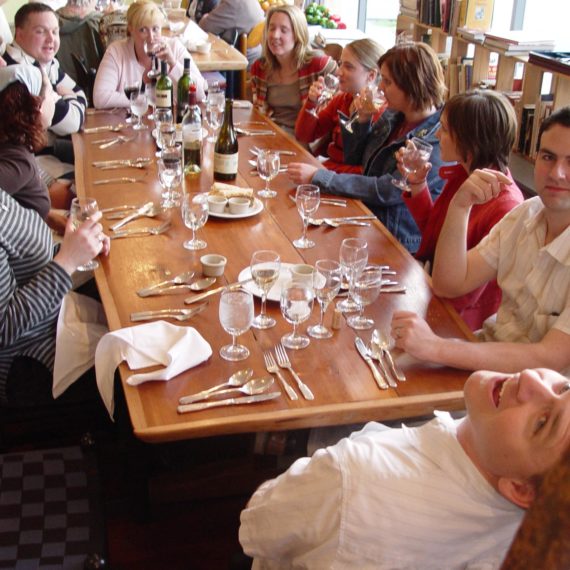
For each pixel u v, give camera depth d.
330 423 1.52
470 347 1.68
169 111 3.29
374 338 1.77
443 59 5.64
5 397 2.08
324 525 1.17
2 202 2.00
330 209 2.61
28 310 1.92
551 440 0.99
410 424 1.81
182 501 2.19
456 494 1.10
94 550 1.43
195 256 2.16
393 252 2.27
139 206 2.53
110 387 1.66
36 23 3.65
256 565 1.42
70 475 1.60
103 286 1.96
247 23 6.15
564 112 1.68
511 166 5.08
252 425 1.47
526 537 0.44
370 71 3.62
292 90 4.36
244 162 3.08
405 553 1.14
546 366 1.68
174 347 1.62
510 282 1.96
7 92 2.29
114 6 5.84
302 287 1.69
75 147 3.19
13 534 1.45
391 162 2.95
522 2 5.78
